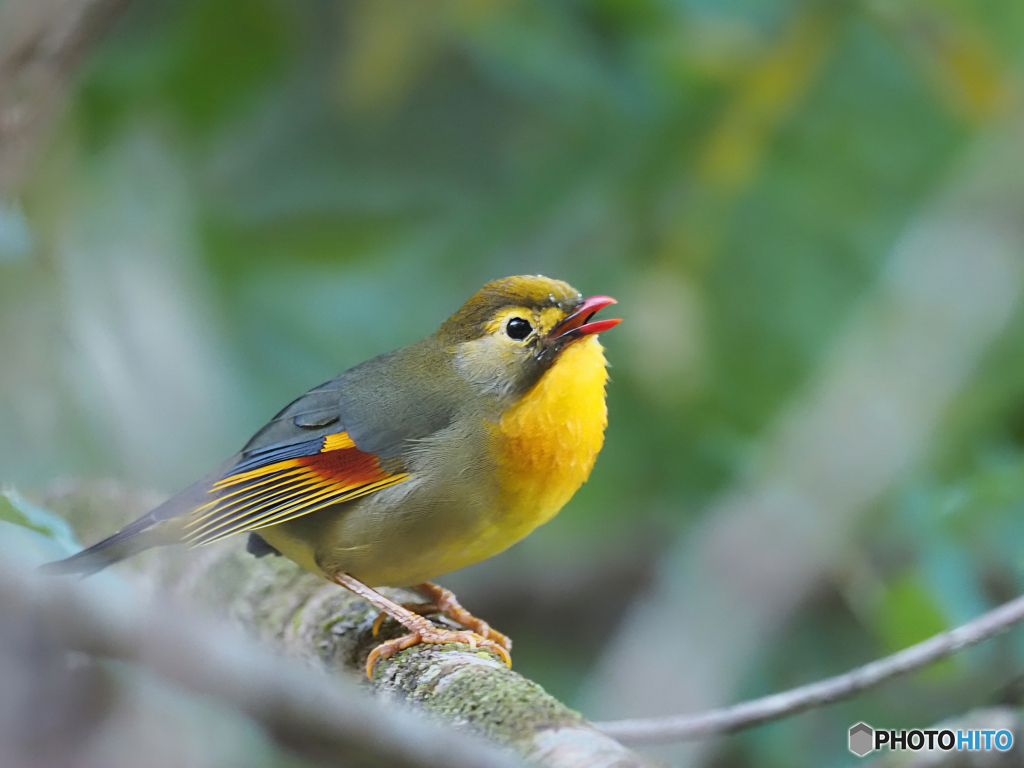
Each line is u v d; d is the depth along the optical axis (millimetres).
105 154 11289
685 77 11062
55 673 6934
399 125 12250
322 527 7883
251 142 12211
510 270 11562
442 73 12266
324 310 11648
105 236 11023
